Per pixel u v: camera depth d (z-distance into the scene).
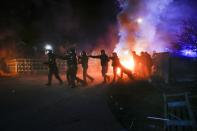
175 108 9.95
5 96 11.66
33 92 12.69
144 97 11.66
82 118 8.38
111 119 8.33
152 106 10.35
